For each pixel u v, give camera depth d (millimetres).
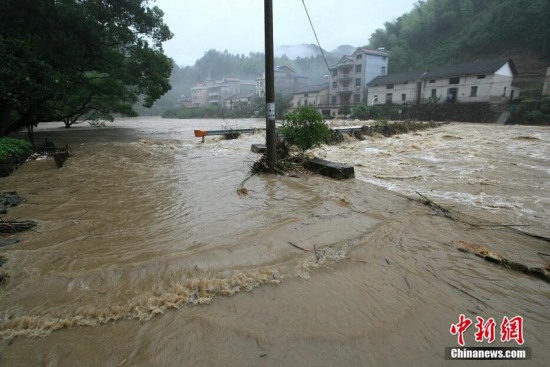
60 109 21906
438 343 2631
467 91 38844
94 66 18859
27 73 12180
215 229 4852
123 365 2400
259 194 6832
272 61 8539
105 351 2539
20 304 3113
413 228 4930
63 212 5809
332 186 7457
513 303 3182
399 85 45938
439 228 4969
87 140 19078
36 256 4031
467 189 7453
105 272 3615
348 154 13156
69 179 8586
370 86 49250
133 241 4469
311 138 9523
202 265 3740
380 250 4188
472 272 3715
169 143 17328
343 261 3881
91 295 3232
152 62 20281
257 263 3789
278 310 2979
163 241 4445
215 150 14500
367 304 3082
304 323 2805
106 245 4348
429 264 3861
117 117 67000
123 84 22953
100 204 6281
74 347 2588
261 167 8945
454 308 3068
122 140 19203
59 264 3826
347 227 4902
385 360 2445
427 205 6105
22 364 2432
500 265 3867
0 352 2547
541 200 6594
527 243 4504
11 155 10227
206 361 2416
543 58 44312
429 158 12070
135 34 19781
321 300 3131
